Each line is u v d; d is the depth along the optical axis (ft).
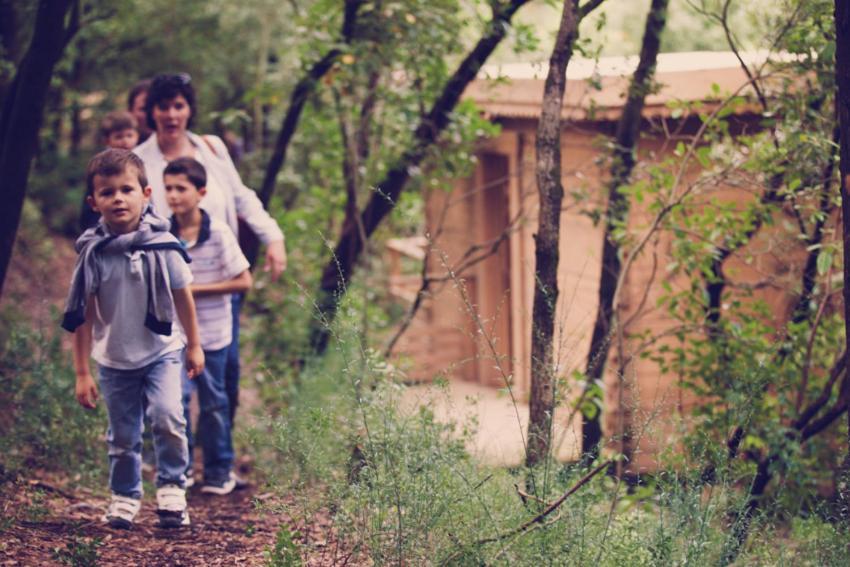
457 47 33.27
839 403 26.27
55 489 23.61
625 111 28.55
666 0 27.07
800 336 27.68
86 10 58.44
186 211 24.75
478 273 54.90
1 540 18.80
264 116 63.57
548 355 20.52
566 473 18.11
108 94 75.46
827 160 25.58
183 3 70.64
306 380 29.32
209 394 26.16
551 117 21.62
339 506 17.47
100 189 20.31
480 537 16.28
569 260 41.68
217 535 21.29
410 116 35.06
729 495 18.22
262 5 72.33
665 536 16.84
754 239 31.83
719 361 27.73
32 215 67.10
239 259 25.29
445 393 18.80
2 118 27.20
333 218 41.01
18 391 25.50
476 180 54.60
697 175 31.89
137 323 20.68
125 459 21.24
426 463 16.98
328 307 35.60
